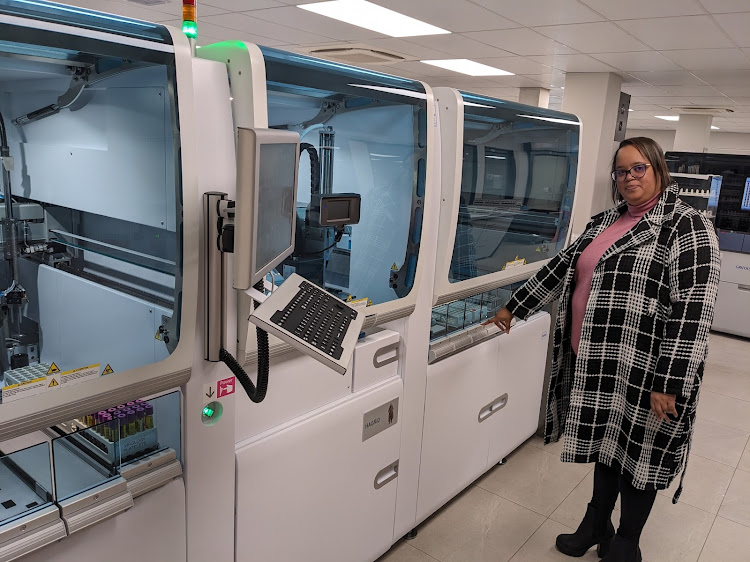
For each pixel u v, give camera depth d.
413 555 2.17
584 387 1.93
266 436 1.52
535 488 2.66
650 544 2.32
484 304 2.49
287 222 1.24
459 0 3.71
